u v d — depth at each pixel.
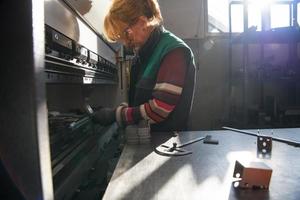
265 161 0.75
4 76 0.34
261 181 0.56
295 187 0.58
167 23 3.82
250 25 3.63
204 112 3.90
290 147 0.91
